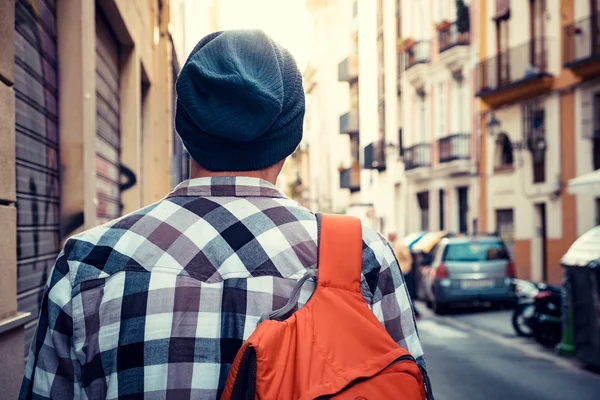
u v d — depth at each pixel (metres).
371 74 30.61
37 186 3.41
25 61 3.21
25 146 3.18
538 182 20.83
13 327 2.37
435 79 27.75
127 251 1.03
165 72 10.23
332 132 35.84
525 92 21.02
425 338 10.27
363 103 31.12
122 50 6.46
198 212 1.08
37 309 3.36
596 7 18.17
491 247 13.53
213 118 1.03
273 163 1.12
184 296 1.00
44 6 3.65
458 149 25.59
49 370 1.03
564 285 8.51
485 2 24.00
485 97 23.42
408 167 29.78
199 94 1.06
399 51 30.06
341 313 1.00
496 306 14.63
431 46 28.05
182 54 13.13
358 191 32.06
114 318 1.00
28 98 3.26
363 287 1.08
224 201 1.10
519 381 6.98
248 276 1.03
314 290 1.04
